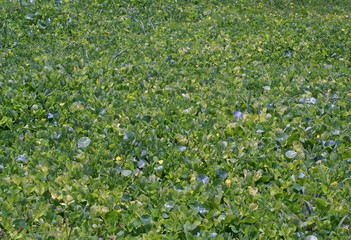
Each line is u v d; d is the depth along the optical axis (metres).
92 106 3.58
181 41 5.09
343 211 2.60
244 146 3.14
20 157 3.00
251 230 2.51
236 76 4.21
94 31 5.29
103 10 5.92
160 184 2.85
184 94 3.79
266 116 3.47
